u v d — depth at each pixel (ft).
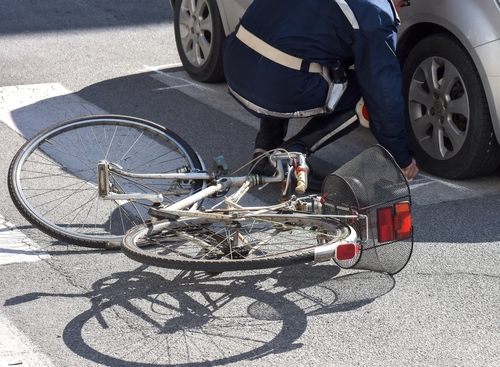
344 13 13.82
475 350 10.86
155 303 11.91
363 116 14.94
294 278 12.76
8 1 32.32
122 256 13.35
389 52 14.06
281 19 14.30
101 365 10.32
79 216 14.83
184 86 23.24
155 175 13.33
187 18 23.63
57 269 12.84
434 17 16.37
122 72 24.40
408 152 14.93
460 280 12.78
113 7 32.35
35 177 16.39
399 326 11.40
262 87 14.62
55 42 27.30
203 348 10.75
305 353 10.68
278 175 13.06
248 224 12.66
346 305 11.94
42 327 11.16
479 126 15.89
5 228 14.28
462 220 15.03
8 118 20.03
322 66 14.49
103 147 18.11
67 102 21.39
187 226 12.42
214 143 18.88
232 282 12.59
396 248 12.23
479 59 15.43
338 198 12.38
